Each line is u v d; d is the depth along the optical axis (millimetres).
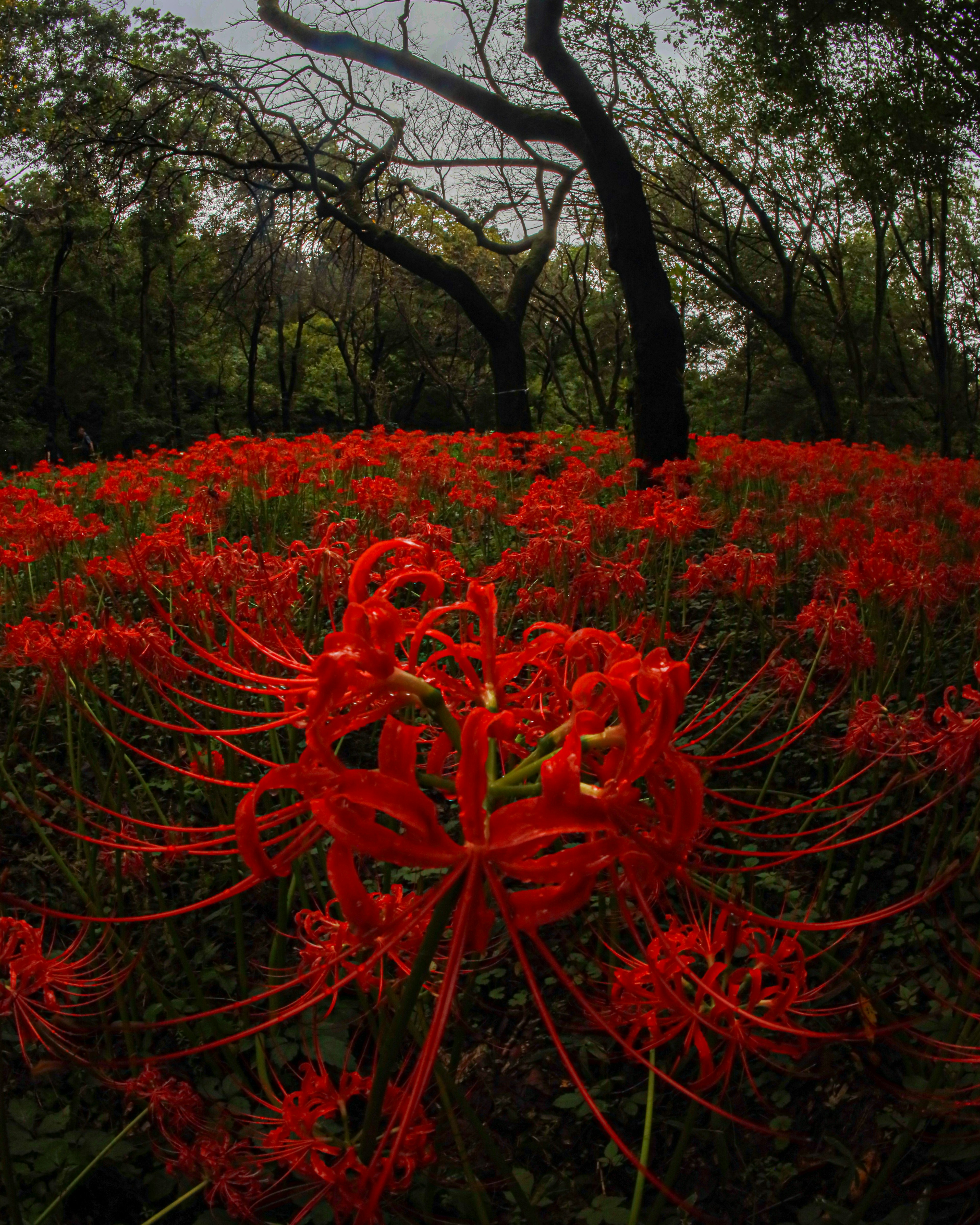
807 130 18359
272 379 46719
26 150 24438
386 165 19641
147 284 36375
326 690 1248
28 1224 2426
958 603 4613
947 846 3281
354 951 1342
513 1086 2941
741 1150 2691
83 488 9906
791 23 15055
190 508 5570
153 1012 3023
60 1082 2930
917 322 37719
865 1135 2646
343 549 4176
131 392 39688
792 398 35562
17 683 4910
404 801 1247
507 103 13875
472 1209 2262
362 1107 2783
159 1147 2479
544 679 1620
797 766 4090
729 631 5363
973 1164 2484
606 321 37500
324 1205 2447
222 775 3893
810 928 1492
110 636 3066
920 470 8078
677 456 10141
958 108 15875
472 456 10992
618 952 1886
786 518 6961
